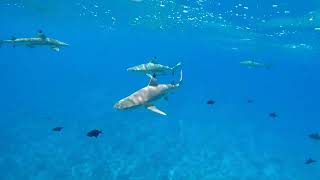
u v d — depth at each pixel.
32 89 44.88
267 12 22.98
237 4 21.66
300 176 18.36
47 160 17.47
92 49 125.88
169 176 16.59
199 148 21.48
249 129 28.23
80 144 20.30
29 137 21.05
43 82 59.16
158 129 25.14
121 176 16.09
